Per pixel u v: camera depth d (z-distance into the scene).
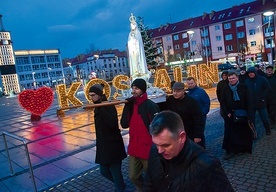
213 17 63.69
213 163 1.54
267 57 55.16
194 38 65.50
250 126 4.91
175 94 4.08
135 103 3.52
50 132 10.07
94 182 4.77
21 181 5.25
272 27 53.97
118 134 3.82
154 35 72.31
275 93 6.98
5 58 72.62
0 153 7.58
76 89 14.72
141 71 11.13
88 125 10.63
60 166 5.87
